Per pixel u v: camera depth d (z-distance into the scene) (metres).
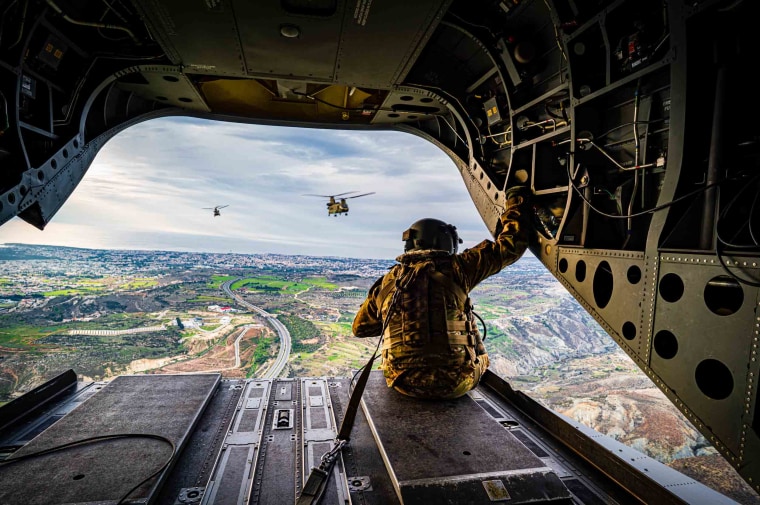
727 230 2.00
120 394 2.93
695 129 2.15
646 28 2.51
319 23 3.24
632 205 2.74
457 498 1.73
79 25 3.73
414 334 2.65
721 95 2.03
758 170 1.88
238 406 2.98
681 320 2.10
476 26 3.75
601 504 2.04
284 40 3.51
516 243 3.18
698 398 1.99
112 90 4.80
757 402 1.72
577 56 3.00
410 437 2.19
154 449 2.16
